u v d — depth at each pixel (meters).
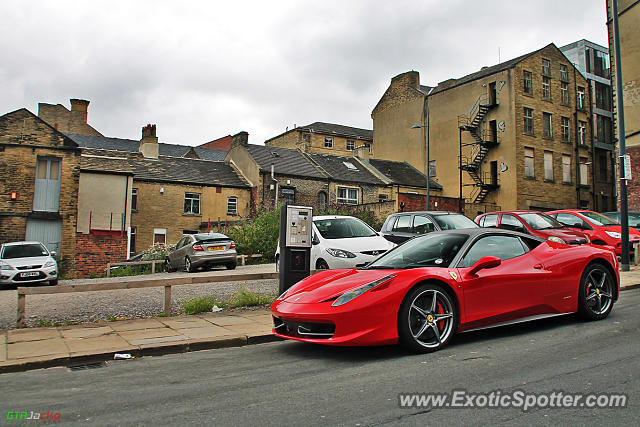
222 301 8.33
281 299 5.14
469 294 4.80
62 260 20.06
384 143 44.56
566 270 5.53
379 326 4.37
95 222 23.61
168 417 3.11
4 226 19.45
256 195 31.22
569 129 36.94
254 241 19.17
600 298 5.83
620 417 2.87
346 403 3.26
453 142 37.81
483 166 35.25
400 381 3.71
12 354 4.89
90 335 5.84
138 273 18.31
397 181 36.44
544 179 34.69
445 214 10.50
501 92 34.50
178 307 8.13
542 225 10.71
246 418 3.04
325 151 47.56
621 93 11.42
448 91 38.66
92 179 23.86
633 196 19.77
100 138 43.91
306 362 4.52
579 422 2.82
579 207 36.69
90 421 3.07
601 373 3.70
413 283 4.54
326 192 33.34
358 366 4.23
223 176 32.81
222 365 4.57
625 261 10.88
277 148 36.78
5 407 3.39
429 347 4.55
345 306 4.39
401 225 10.82
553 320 5.90
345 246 8.98
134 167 30.05
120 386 3.91
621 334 4.99
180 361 4.82
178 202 29.64
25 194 19.91
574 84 37.56
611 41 21.30
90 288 6.67
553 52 36.56
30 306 8.70
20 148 19.97
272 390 3.64
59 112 45.44
